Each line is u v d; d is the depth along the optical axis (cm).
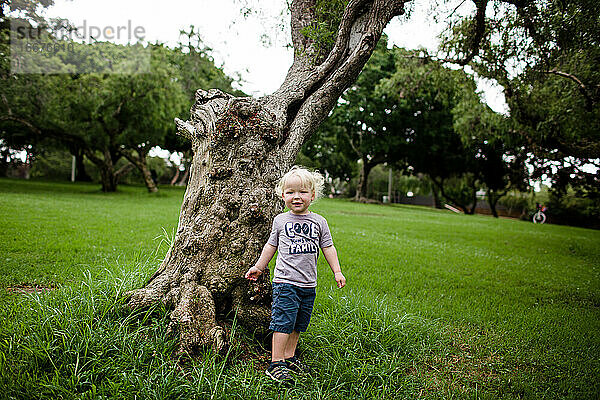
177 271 341
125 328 296
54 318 302
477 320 448
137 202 1786
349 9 411
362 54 406
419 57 1066
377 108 2844
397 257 807
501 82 945
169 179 5844
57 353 267
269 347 338
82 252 641
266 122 361
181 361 288
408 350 347
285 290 293
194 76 2622
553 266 851
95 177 4669
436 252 914
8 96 1812
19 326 305
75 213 1155
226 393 254
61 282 470
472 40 841
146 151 2480
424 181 4144
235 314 338
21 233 757
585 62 766
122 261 588
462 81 1091
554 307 530
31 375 253
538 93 995
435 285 606
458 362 346
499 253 1002
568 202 3447
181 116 2644
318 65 429
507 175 2997
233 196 343
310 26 413
